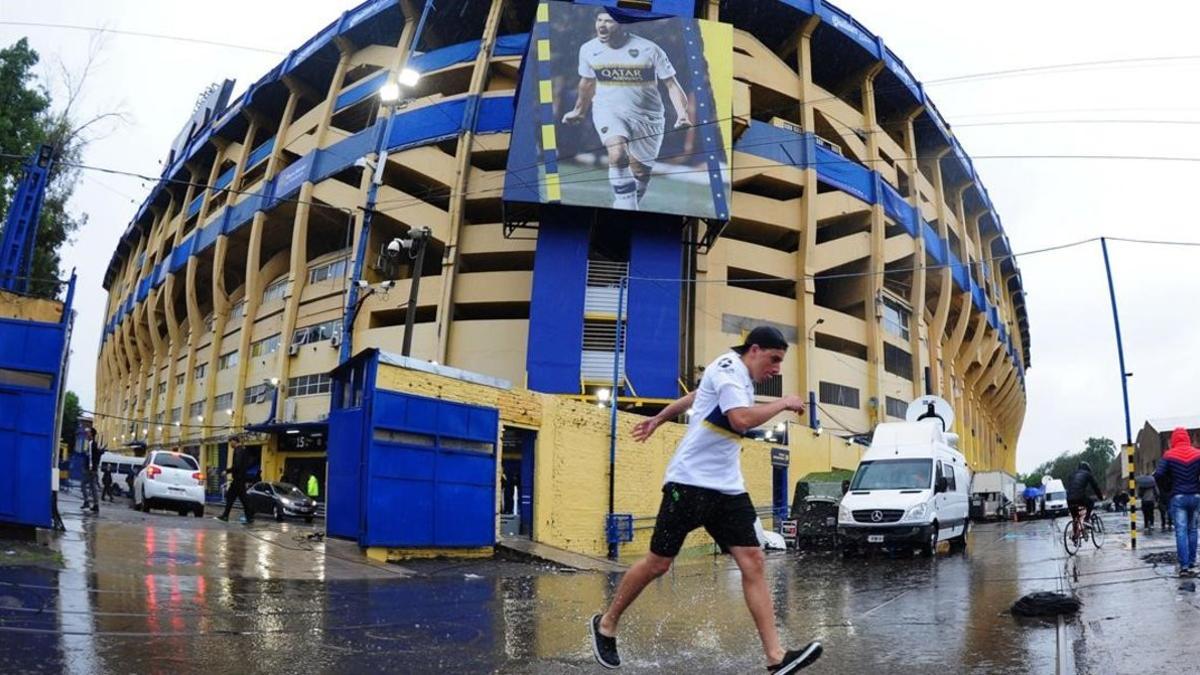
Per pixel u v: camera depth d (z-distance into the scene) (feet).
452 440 45.19
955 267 168.25
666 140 104.53
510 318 119.65
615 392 64.34
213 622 19.29
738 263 120.47
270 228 154.40
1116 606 23.39
